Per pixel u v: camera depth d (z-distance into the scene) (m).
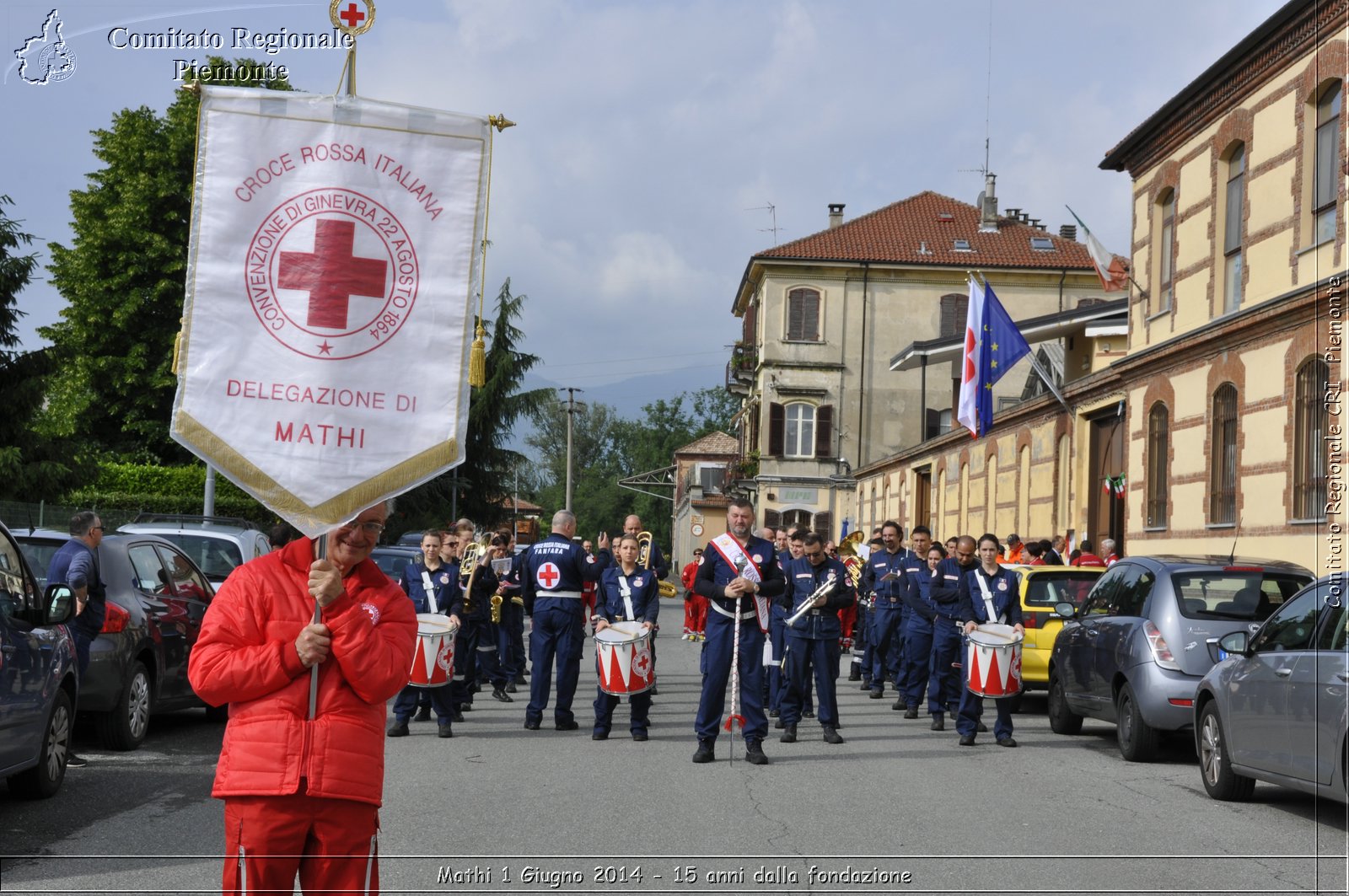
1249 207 20.67
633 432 141.88
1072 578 17.36
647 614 13.90
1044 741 14.09
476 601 17.02
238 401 4.64
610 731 14.38
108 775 10.84
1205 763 10.55
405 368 4.75
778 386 60.44
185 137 46.00
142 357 45.69
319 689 4.61
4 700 8.65
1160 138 24.27
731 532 12.19
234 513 38.22
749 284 66.12
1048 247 61.78
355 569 4.79
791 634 13.80
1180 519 22.61
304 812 4.54
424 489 52.66
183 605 13.69
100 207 46.69
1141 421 24.64
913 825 9.06
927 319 60.62
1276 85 19.94
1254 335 19.95
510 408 56.38
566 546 14.60
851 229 62.62
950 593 15.07
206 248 4.65
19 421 34.69
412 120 4.79
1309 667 9.01
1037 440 32.25
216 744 12.77
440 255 4.79
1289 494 18.75
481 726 14.92
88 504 36.66
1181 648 12.08
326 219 4.72
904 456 48.28
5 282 33.97
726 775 11.21
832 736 13.77
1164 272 24.69
